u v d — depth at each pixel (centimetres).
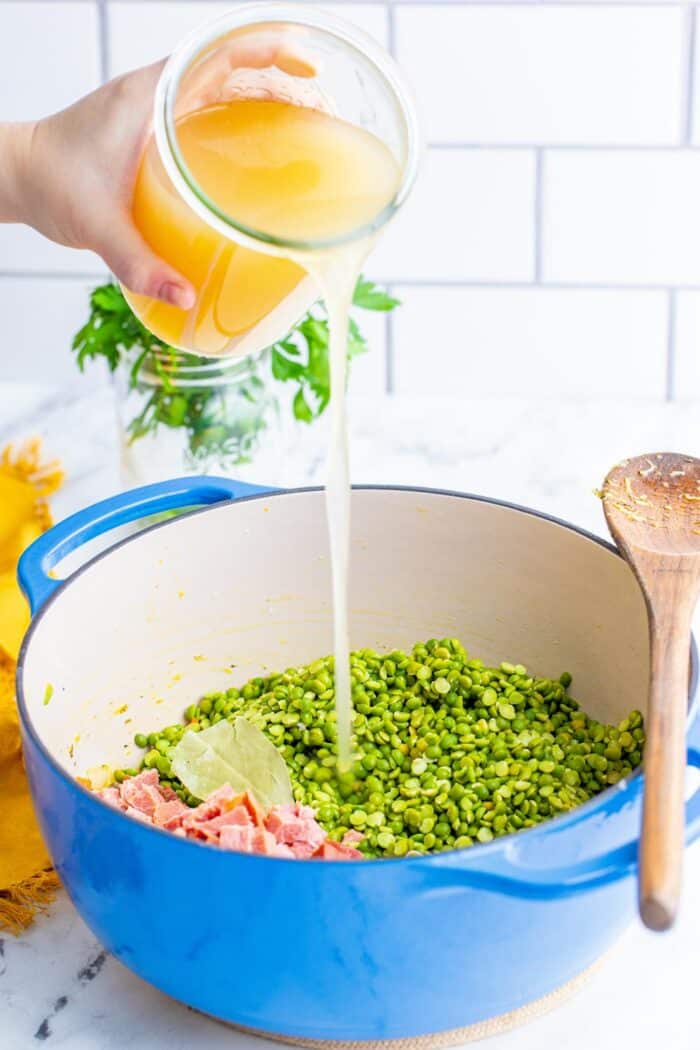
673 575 82
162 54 143
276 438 128
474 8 139
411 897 62
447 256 151
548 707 96
